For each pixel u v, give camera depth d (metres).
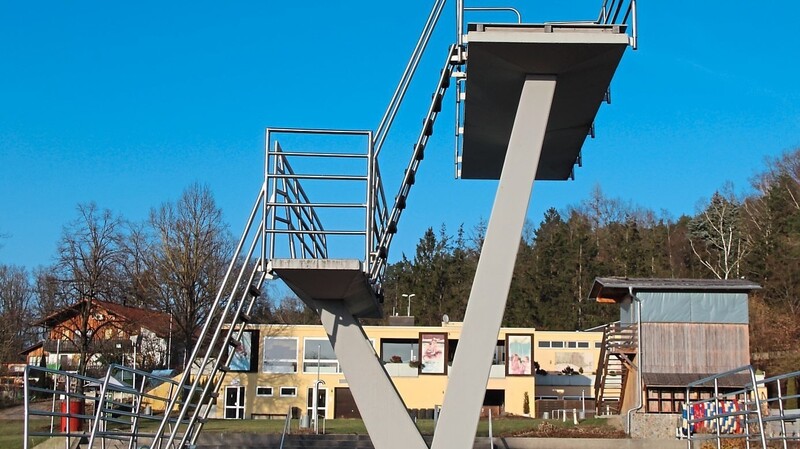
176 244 57.47
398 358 54.72
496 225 10.66
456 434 10.42
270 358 53.59
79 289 46.97
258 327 53.84
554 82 10.83
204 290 57.69
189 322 56.94
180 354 69.00
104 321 52.25
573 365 57.97
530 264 89.19
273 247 11.20
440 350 53.91
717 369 39.81
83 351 47.38
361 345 12.30
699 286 40.44
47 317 53.28
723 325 40.19
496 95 11.42
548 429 35.19
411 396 53.22
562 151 13.37
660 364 39.94
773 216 73.06
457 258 95.12
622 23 10.77
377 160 12.06
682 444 28.08
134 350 60.12
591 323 81.38
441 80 11.75
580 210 101.12
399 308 95.19
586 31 10.52
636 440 28.39
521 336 53.62
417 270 96.44
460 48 11.37
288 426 31.89
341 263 11.08
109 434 13.60
